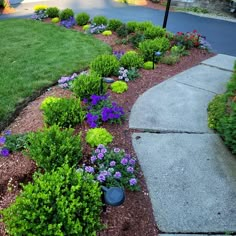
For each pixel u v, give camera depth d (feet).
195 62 17.88
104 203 7.28
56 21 26.08
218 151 9.73
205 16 33.99
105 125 10.69
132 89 13.74
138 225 6.98
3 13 29.91
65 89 13.53
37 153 7.78
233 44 23.81
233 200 7.84
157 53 16.40
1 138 9.12
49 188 6.19
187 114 11.91
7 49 18.89
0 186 7.82
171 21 30.94
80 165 8.54
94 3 37.78
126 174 8.13
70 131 8.71
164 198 7.84
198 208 7.58
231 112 10.35
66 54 18.25
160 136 10.44
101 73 14.14
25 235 5.90
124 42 20.15
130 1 39.88
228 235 6.89
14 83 13.89
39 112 11.55
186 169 8.91
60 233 5.57
